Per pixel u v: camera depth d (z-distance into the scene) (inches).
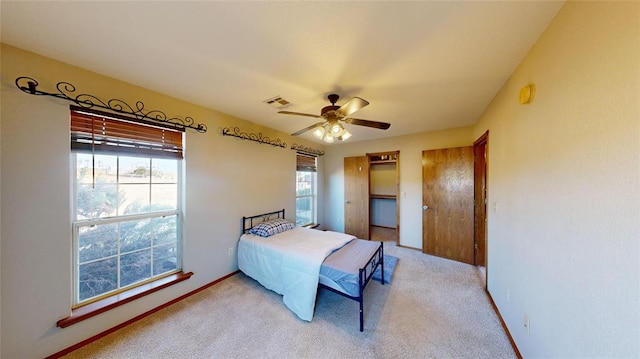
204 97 90.7
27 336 58.9
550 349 47.6
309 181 190.9
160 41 54.9
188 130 96.1
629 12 29.0
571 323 40.8
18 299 57.8
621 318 30.5
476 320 80.0
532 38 52.9
